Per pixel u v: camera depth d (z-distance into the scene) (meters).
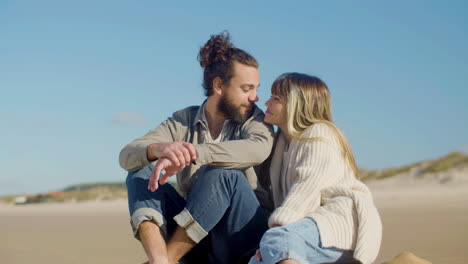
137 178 2.49
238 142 2.53
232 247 2.47
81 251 5.41
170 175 2.40
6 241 6.91
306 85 2.56
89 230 9.04
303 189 2.28
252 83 2.82
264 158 2.60
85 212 20.67
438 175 30.52
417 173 32.16
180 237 2.40
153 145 2.46
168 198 2.57
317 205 2.29
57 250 5.55
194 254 2.64
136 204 2.42
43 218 15.60
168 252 2.40
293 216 2.21
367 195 2.33
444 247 4.47
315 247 2.14
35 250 5.60
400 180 31.62
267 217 2.77
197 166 2.76
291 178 2.46
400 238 5.52
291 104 2.54
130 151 2.53
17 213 22.78
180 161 2.37
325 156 2.34
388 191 27.58
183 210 2.40
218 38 2.91
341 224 2.20
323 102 2.58
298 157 2.42
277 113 2.63
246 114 2.86
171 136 2.92
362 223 2.19
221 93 2.84
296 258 2.07
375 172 35.00
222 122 2.93
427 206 13.24
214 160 2.46
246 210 2.42
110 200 38.28
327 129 2.44
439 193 22.62
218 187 2.39
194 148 2.43
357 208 2.21
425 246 4.64
